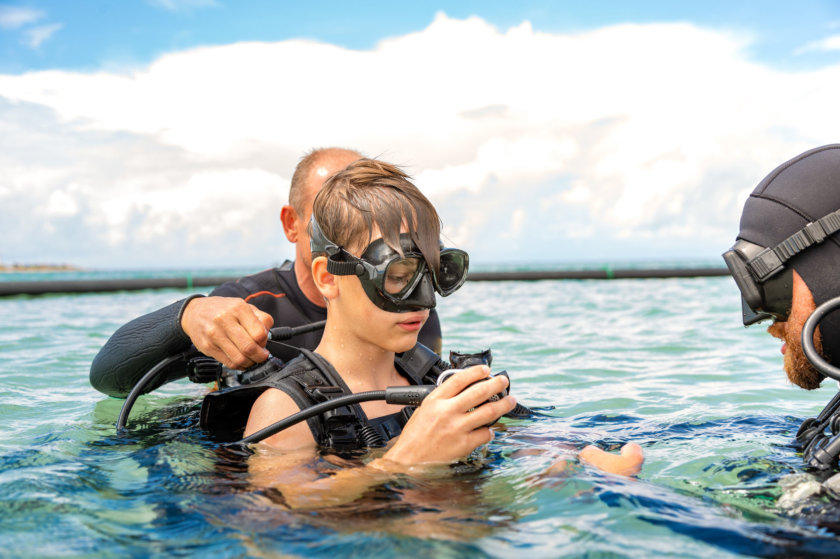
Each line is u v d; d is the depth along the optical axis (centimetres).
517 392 320
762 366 385
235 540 119
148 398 302
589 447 177
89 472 168
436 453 153
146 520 131
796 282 160
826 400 285
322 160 298
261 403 175
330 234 174
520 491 142
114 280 1250
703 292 1077
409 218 168
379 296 167
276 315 304
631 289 1179
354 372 183
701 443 195
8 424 244
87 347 480
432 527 123
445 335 554
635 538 119
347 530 122
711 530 122
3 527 129
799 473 155
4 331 586
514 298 998
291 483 146
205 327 202
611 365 402
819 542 116
